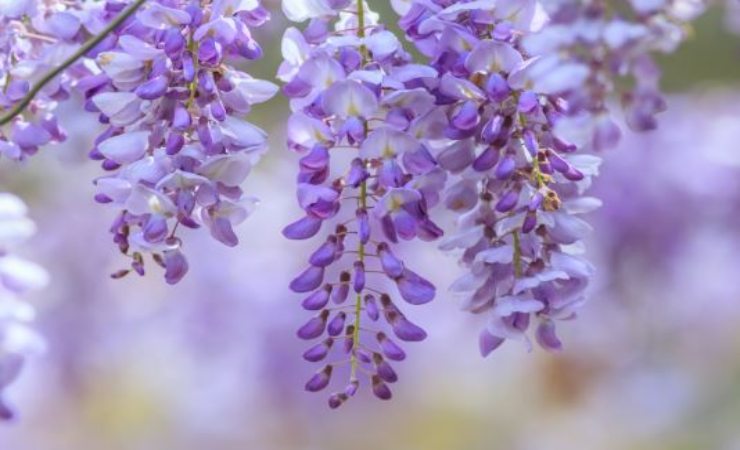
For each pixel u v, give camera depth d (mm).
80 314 2873
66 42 1335
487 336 1292
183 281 2891
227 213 1267
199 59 1247
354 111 1234
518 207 1259
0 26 1345
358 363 1283
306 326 1276
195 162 1255
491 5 1244
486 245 1278
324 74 1242
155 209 1258
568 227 1258
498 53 1241
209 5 1273
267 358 2912
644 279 2660
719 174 2615
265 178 2678
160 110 1261
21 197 2619
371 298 1271
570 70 1250
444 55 1249
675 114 2670
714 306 2797
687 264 2654
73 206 2758
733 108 2674
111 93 1264
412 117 1242
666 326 2848
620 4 1350
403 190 1230
